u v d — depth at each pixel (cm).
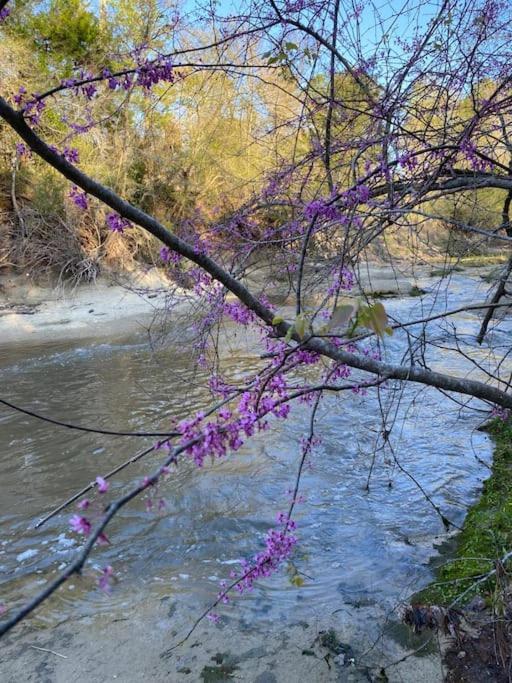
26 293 1351
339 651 276
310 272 242
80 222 1391
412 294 1142
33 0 1416
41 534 399
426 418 588
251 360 815
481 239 302
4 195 1416
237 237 242
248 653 279
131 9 1248
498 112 246
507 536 343
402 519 403
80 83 158
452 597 296
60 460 522
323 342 175
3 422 627
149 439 562
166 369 823
